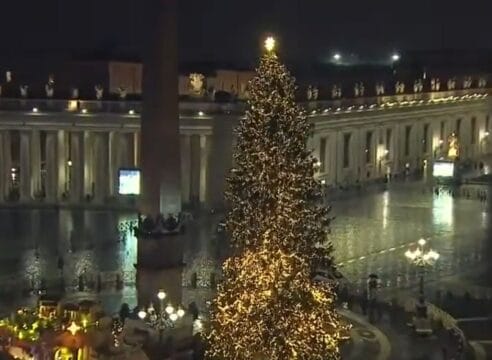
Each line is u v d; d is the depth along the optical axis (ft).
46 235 256.73
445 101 465.47
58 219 286.87
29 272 207.92
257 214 99.81
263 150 98.94
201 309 174.40
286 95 100.37
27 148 325.83
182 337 149.79
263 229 99.50
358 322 170.60
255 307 99.25
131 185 297.12
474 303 189.67
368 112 401.29
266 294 99.25
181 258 162.09
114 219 285.23
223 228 103.91
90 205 312.71
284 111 99.71
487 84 529.86
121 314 157.28
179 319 151.12
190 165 319.47
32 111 323.16
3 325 130.82
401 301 186.60
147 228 158.61
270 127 99.35
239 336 99.81
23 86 336.49
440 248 245.65
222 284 103.14
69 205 314.14
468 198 340.18
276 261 99.25
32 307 161.17
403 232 267.39
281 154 98.89
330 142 376.27
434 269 220.64
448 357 150.10
